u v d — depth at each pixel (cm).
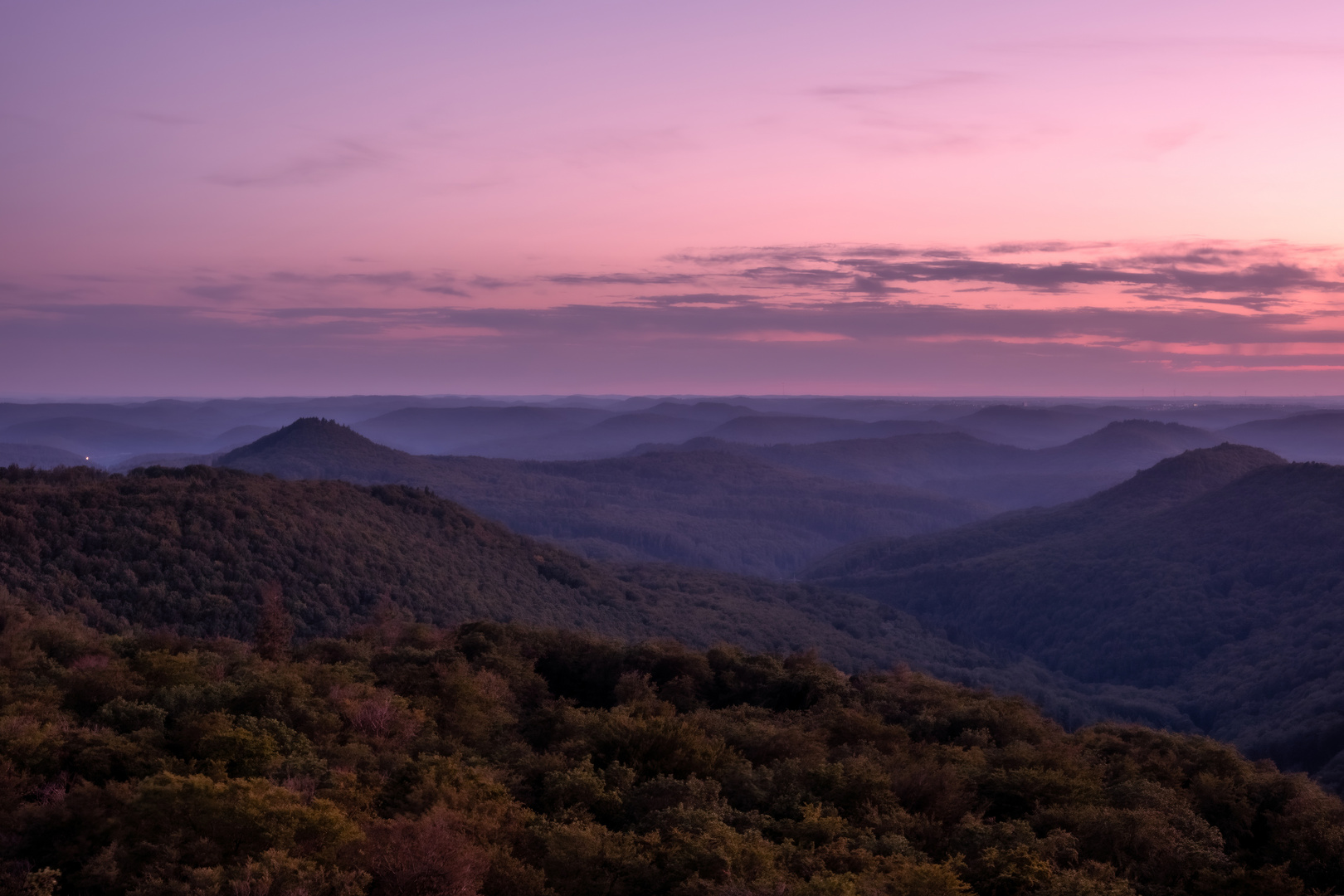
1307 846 3741
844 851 2980
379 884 2408
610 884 2703
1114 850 3394
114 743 3141
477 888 2464
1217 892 3234
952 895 2656
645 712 4753
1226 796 4172
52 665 4294
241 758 3228
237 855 2402
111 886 2295
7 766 2786
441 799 2917
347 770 3284
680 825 3088
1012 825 3419
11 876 2302
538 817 3109
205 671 4600
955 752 4550
